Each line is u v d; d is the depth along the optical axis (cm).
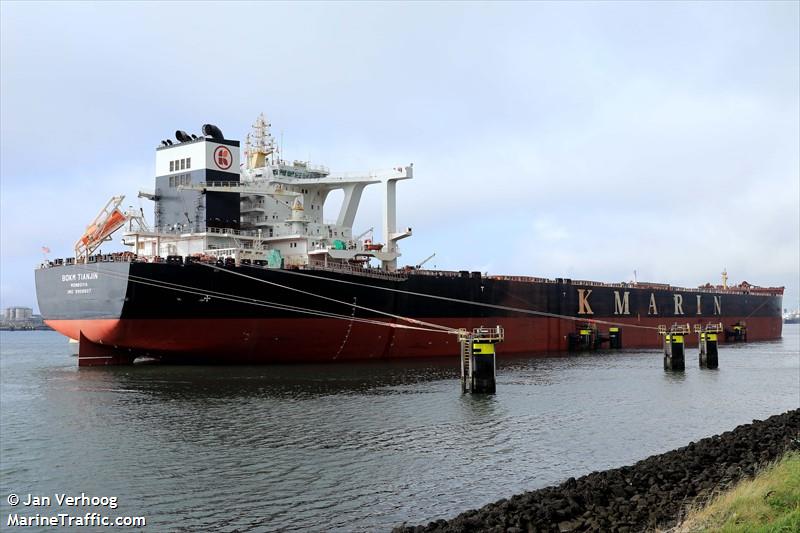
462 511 1823
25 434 2606
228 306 4059
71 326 4247
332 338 4541
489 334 3550
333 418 2867
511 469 2194
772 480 1508
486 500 1908
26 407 3105
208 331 4075
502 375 4322
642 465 1938
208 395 3334
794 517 1211
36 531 1722
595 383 3991
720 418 3017
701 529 1284
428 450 2402
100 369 4175
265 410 3002
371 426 2741
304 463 2239
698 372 4669
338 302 4459
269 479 2083
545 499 1628
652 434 2688
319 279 4353
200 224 4512
